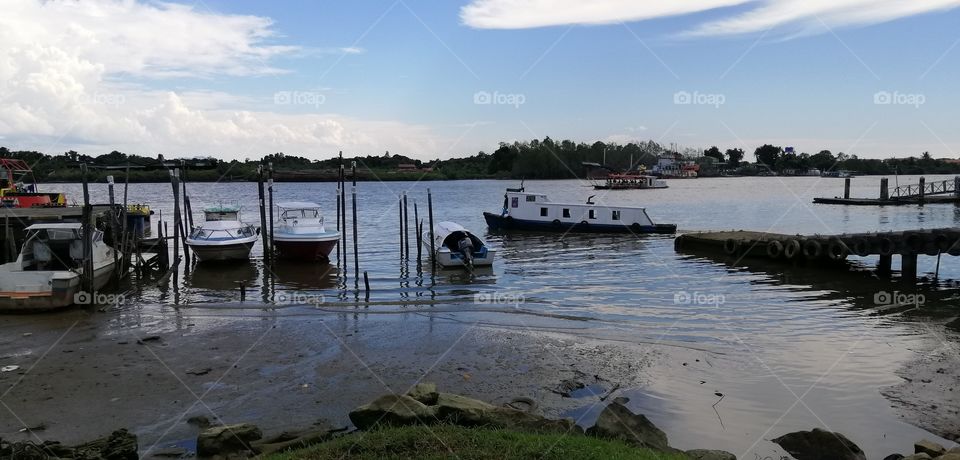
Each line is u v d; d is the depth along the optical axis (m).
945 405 12.85
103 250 24.95
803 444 10.80
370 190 115.06
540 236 45.75
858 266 31.80
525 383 14.08
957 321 20.19
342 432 11.22
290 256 33.09
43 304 20.28
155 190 116.62
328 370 14.84
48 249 23.36
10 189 38.16
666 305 22.69
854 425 11.98
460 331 18.47
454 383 14.05
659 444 10.48
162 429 11.52
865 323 19.92
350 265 32.28
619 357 16.03
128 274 28.88
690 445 11.12
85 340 17.19
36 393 13.21
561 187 129.38
